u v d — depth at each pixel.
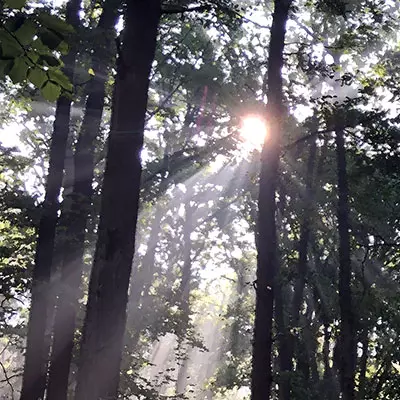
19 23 3.26
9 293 15.89
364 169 16.70
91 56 15.06
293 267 25.27
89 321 6.57
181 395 18.88
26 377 14.95
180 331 23.67
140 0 7.22
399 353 21.70
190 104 24.16
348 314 19.23
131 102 7.03
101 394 6.38
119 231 6.75
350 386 18.55
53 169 15.68
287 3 13.53
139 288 29.06
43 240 15.38
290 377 17.64
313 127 18.41
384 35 19.50
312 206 23.06
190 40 22.56
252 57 23.12
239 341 33.34
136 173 6.96
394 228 25.33
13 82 3.55
